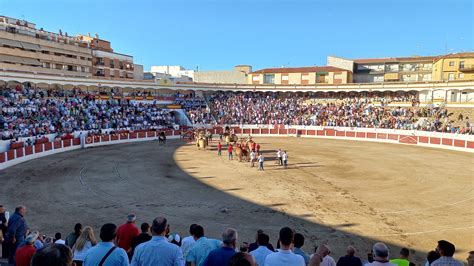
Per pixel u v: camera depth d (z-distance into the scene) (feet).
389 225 49.98
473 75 221.66
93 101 166.50
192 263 20.18
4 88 140.46
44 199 62.13
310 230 47.96
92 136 138.00
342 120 182.09
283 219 52.31
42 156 111.14
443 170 90.53
